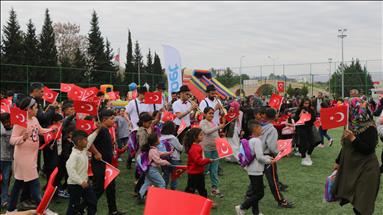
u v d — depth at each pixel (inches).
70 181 192.1
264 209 238.7
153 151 237.9
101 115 211.3
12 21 1614.2
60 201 258.1
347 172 180.2
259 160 207.5
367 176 174.9
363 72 1275.8
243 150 210.7
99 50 1953.7
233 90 1502.2
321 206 243.9
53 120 258.8
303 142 378.6
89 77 1254.9
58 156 246.4
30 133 217.2
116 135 375.9
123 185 303.4
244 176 331.6
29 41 1620.3
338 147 501.4
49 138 241.4
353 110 182.1
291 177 325.7
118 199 263.9
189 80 958.4
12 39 1590.8
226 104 578.2
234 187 294.2
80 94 342.0
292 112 514.9
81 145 192.2
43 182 304.0
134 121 334.3
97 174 205.8
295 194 273.1
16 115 198.5
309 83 1357.0
